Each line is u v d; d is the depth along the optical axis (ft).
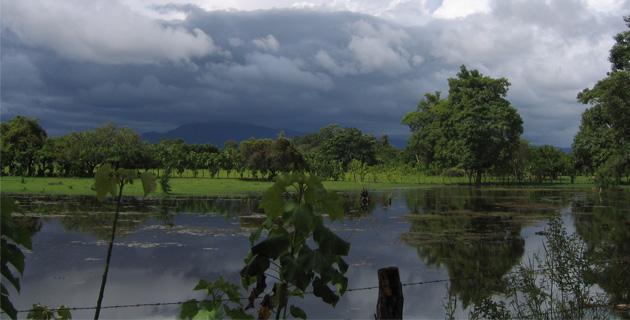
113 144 227.20
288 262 6.81
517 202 122.21
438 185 213.66
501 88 217.97
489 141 203.51
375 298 32.99
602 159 174.70
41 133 242.99
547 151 247.29
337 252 6.88
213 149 322.96
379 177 244.22
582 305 20.44
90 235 59.11
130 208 91.30
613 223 77.77
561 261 22.13
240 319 7.36
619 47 85.10
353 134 331.16
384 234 65.87
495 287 35.04
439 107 244.22
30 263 43.24
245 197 120.98
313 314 29.19
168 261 45.14
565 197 141.38
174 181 194.08
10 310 6.08
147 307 30.86
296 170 7.08
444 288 35.96
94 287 35.81
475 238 62.69
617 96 85.66
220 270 41.91
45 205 92.43
